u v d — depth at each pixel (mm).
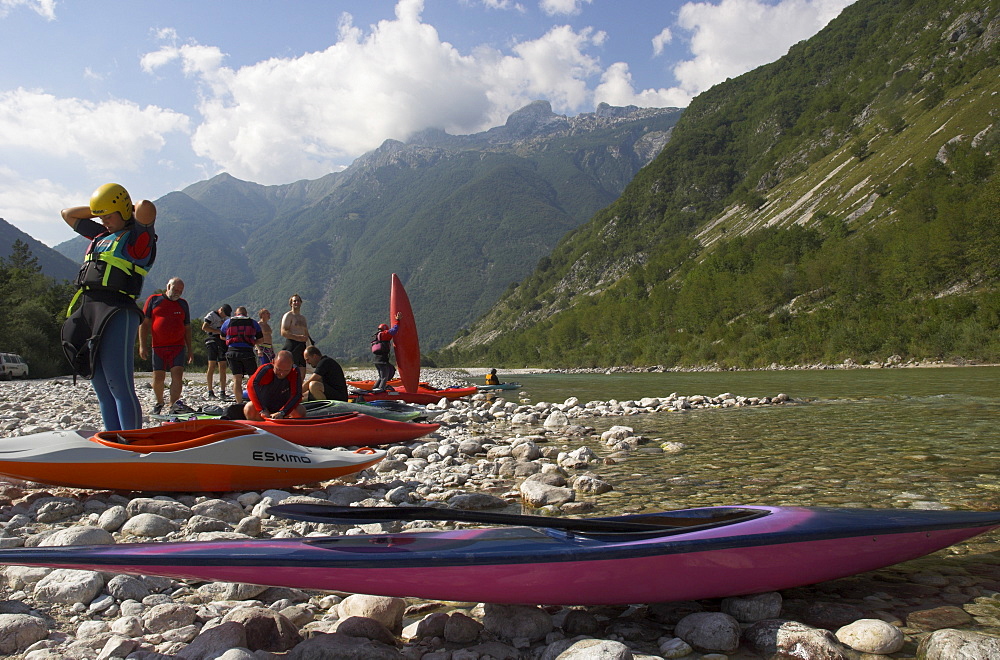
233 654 2254
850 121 145875
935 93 118938
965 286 52469
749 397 16281
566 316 119750
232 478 5230
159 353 9664
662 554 2510
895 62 151000
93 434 5434
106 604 2953
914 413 11586
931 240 54312
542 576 2434
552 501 5195
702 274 93688
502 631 2637
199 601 3049
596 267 181625
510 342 138625
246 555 2332
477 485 6109
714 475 6098
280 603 2988
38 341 42469
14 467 4703
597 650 2213
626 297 124625
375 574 2350
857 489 5266
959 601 2830
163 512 4543
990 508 4559
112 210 5383
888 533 2781
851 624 2482
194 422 5617
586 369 92000
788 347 58562
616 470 6602
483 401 16984
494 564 2395
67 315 5605
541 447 8195
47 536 3865
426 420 11617
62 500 4734
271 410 7805
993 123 88938
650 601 2559
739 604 2709
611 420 12023
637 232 185500
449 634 2586
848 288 59938
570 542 2572
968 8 141000
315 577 2332
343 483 6035
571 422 11844
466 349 175125
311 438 7414
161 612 2717
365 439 7844
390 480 6305
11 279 55250
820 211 107375
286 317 11102
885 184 96625
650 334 88312
